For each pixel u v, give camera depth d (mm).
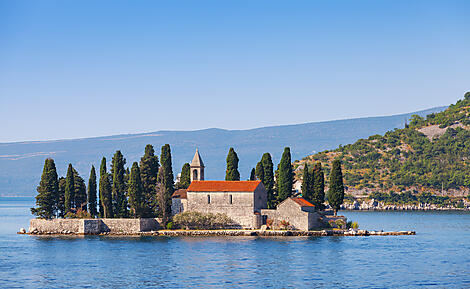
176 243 172625
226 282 120750
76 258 149750
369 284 118812
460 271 131875
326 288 115438
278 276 125750
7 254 157000
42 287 119250
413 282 120875
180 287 117375
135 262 142875
